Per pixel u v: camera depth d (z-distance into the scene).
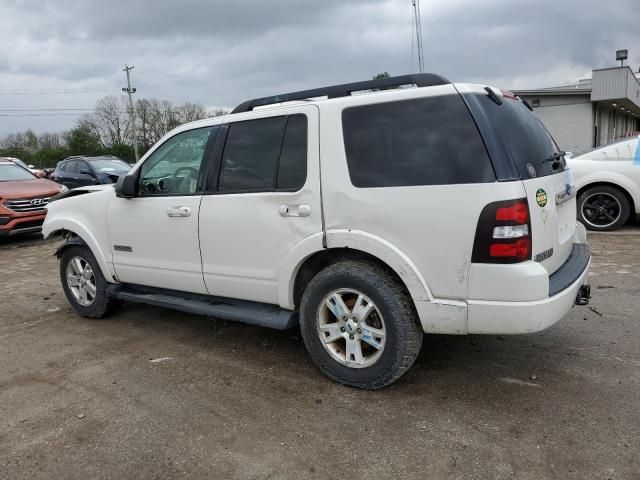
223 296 4.00
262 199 3.59
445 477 2.53
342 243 3.26
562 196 3.39
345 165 3.26
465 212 2.88
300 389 3.47
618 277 5.69
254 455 2.77
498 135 2.93
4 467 2.74
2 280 7.10
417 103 3.11
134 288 4.80
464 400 3.24
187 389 3.54
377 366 3.27
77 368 3.97
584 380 3.42
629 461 2.58
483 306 2.91
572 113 23.31
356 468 2.62
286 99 3.78
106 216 4.66
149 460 2.76
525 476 2.51
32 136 69.19
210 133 3.99
